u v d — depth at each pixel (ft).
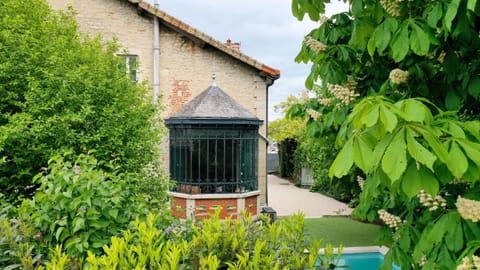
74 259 9.16
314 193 62.18
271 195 59.88
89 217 10.31
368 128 5.39
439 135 5.35
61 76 24.79
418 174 5.21
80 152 24.41
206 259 8.14
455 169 5.06
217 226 10.24
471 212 6.39
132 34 38.73
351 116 5.44
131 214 11.19
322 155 36.99
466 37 8.32
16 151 23.48
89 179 11.00
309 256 9.21
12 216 12.05
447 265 6.70
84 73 25.53
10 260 9.26
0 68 23.97
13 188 24.08
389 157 4.88
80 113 23.95
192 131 34.42
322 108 12.76
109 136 25.14
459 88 8.93
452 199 7.75
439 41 7.92
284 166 86.99
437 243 6.85
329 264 9.70
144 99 29.37
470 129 6.06
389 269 9.14
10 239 9.62
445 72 9.00
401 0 8.44
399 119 5.23
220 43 38.88
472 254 6.15
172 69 39.55
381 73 10.86
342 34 10.80
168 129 36.47
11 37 24.43
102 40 37.93
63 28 28.02
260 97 40.91
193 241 9.40
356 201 34.68
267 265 8.35
